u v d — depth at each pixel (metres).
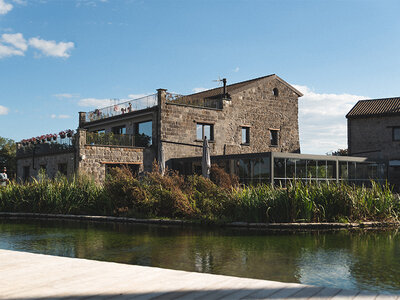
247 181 21.20
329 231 10.97
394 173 31.27
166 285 4.38
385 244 8.75
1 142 51.75
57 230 11.20
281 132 30.80
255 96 29.56
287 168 20.69
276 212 12.14
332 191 12.53
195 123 26.41
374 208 12.60
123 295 3.98
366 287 5.25
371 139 32.22
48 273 5.00
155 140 25.09
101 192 15.97
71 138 23.92
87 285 4.38
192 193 14.28
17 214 15.62
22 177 29.41
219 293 4.06
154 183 15.36
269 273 6.02
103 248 8.20
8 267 5.37
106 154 23.50
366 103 34.38
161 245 8.58
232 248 8.21
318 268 6.36
